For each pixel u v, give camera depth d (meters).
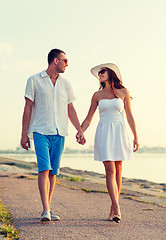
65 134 4.18
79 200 5.92
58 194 6.72
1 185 7.98
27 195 6.24
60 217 4.22
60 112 4.14
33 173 12.77
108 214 4.52
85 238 3.20
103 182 11.04
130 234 3.36
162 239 3.19
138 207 5.26
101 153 4.05
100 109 4.18
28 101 4.04
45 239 3.16
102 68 4.29
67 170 16.95
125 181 12.25
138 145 4.24
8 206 4.96
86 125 4.39
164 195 7.38
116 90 4.24
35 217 4.16
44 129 4.02
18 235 3.29
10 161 18.75
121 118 4.19
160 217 4.35
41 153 3.93
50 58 4.15
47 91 4.06
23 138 4.03
